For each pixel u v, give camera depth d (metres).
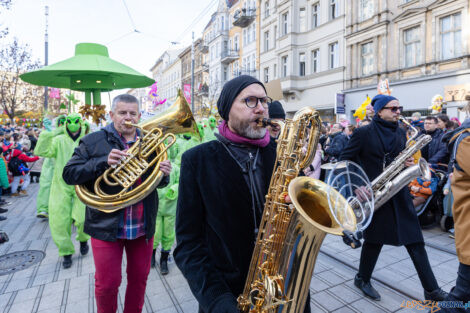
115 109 2.19
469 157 1.57
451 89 9.59
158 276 3.25
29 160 7.72
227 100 1.39
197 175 1.39
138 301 2.19
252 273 1.27
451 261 3.43
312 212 1.31
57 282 3.14
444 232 4.46
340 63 16.08
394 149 2.66
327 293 2.82
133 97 2.25
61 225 3.40
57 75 3.86
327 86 16.98
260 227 1.29
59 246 3.41
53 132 3.61
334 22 16.22
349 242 1.09
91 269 3.42
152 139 2.09
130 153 2.00
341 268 3.32
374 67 14.23
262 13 21.95
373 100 2.84
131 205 2.11
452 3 11.17
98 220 2.02
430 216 4.59
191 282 1.24
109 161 1.94
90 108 4.03
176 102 2.48
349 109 15.60
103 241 2.02
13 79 18.64
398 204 2.51
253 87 1.36
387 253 3.66
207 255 1.33
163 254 3.31
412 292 2.77
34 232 4.75
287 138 1.35
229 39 28.73
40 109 22.28
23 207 6.43
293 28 18.31
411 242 2.42
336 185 1.93
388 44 13.64
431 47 12.00
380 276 3.08
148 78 4.16
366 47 14.87
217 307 1.12
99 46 3.68
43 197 5.33
